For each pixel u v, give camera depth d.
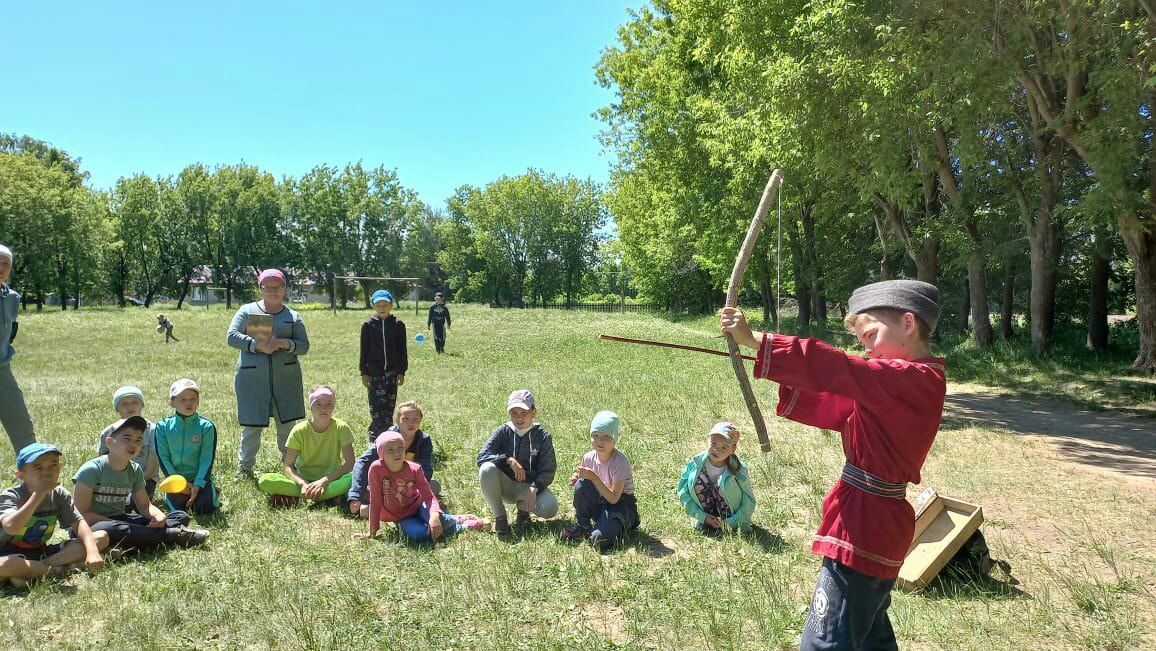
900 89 13.20
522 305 79.00
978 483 7.14
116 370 16.50
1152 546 5.34
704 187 29.80
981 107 12.92
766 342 2.41
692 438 9.22
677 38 27.66
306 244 78.19
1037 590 4.53
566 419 10.20
